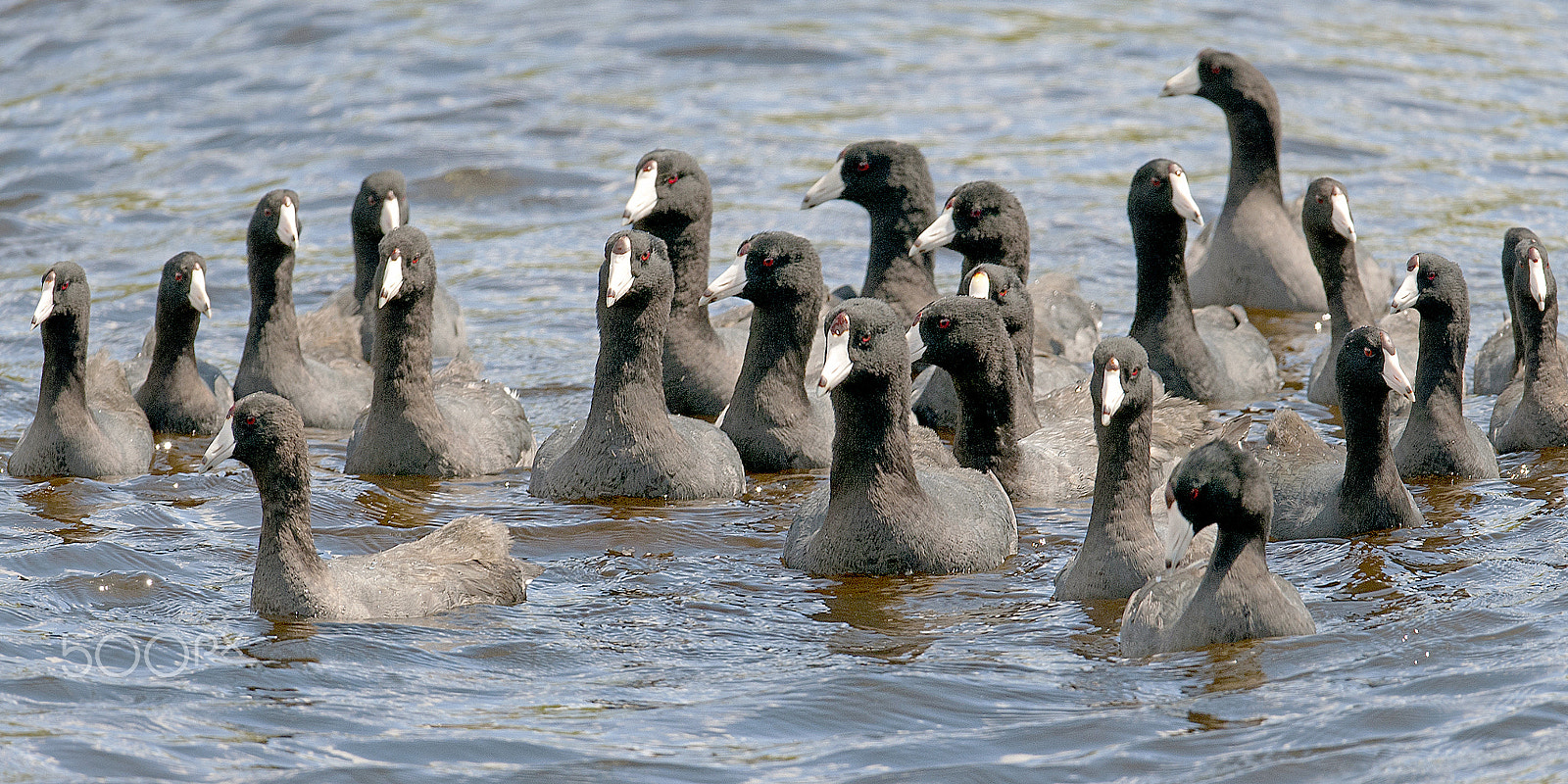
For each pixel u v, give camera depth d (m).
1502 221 26.39
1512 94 33.31
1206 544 13.52
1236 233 24.39
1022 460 16.28
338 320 21.73
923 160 21.05
